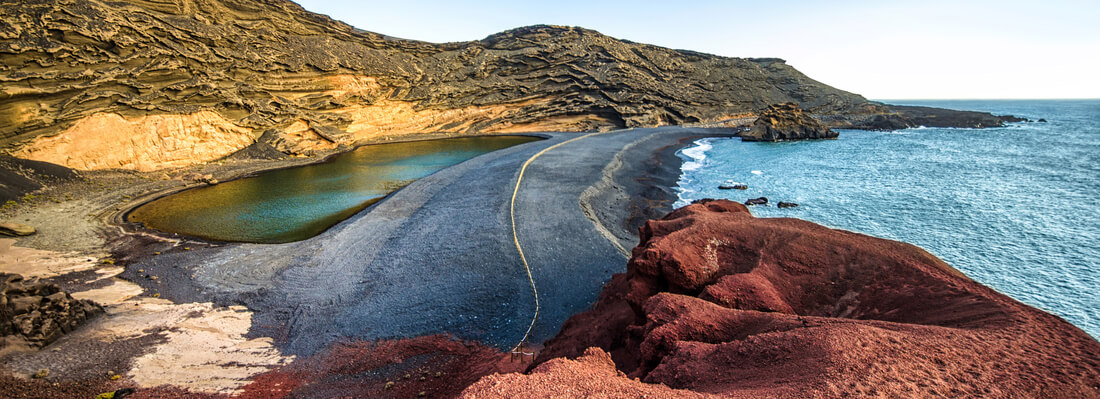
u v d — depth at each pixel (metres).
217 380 15.75
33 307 17.39
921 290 13.05
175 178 49.62
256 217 37.56
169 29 54.50
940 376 8.13
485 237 29.48
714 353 10.15
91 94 45.44
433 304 21.89
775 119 91.69
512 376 8.87
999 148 69.50
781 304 13.38
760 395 7.91
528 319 20.38
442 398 13.80
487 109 100.38
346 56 80.62
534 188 42.53
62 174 42.47
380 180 52.66
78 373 15.38
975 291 12.30
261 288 23.88
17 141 40.84
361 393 14.86
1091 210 34.38
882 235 31.06
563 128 100.75
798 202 40.06
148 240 31.22
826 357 8.83
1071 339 9.52
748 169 56.94
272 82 66.69
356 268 26.12
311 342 18.91
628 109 101.56
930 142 79.50
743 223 18.25
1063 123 117.62
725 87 129.38
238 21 67.19
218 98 57.94
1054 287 22.55
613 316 15.84
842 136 93.06
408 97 91.06
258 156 61.38
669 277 15.19
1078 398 7.45
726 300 13.42
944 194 41.06
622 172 54.69
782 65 147.00
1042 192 40.47
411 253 27.77
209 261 27.38
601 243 28.31
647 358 11.29
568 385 8.53
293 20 77.19
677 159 65.75
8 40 40.91
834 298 13.94
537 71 106.88
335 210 39.88
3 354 15.45
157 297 22.70
